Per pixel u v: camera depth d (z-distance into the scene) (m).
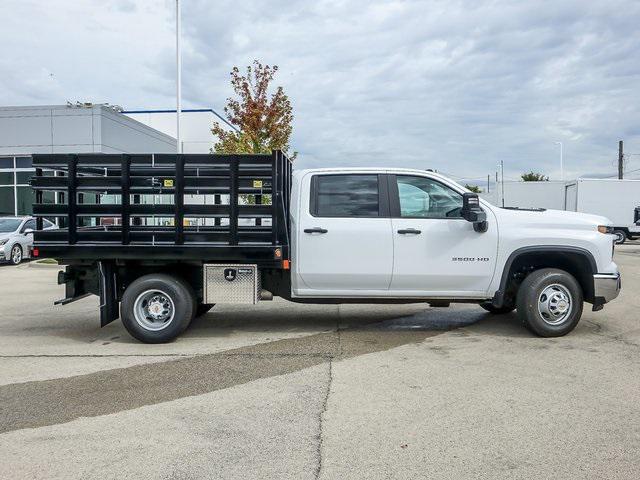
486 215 6.97
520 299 7.07
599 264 7.04
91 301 10.73
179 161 6.73
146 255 6.82
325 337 7.29
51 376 5.66
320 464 3.69
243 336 7.39
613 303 9.98
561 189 32.50
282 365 5.96
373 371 5.71
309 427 4.29
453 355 6.31
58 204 6.84
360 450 3.89
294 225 7.04
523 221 7.02
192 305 7.04
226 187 6.78
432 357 6.23
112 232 6.83
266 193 6.82
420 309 9.39
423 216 7.05
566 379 5.40
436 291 7.09
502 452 3.84
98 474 3.58
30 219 19.48
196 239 6.83
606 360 6.05
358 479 3.49
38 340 7.29
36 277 14.84
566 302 7.02
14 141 24.69
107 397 5.02
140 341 7.03
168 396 5.03
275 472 3.58
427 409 4.64
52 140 24.45
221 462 3.73
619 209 29.97
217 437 4.13
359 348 6.68
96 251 6.83
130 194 6.82
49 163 6.83
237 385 5.31
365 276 6.99
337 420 4.42
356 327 7.93
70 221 6.83
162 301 7.02
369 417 4.48
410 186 7.09
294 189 7.18
